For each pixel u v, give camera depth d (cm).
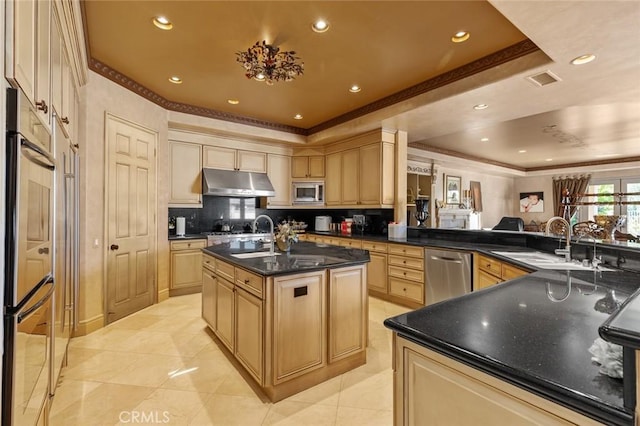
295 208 575
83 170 297
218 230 520
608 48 220
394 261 415
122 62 304
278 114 463
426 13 223
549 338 100
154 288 392
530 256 287
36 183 138
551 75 264
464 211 770
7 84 112
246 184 498
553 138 570
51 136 168
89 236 305
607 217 467
